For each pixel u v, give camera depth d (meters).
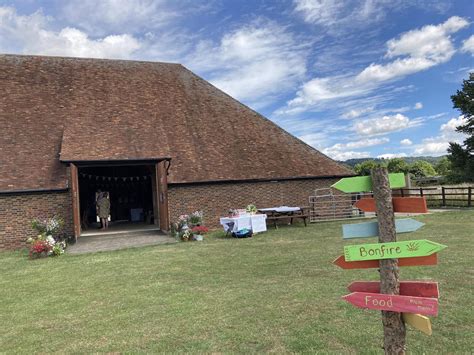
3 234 15.56
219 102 22.39
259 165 19.83
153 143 17.83
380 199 3.11
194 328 5.86
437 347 4.83
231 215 16.95
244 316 6.23
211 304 6.94
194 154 19.27
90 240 15.95
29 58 21.00
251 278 8.66
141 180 25.42
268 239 14.48
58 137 17.78
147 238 15.98
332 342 5.11
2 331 6.25
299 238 14.31
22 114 18.20
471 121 34.34
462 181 34.59
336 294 7.05
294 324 5.78
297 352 4.88
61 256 13.14
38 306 7.49
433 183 37.38
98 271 10.34
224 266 10.09
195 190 18.42
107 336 5.76
